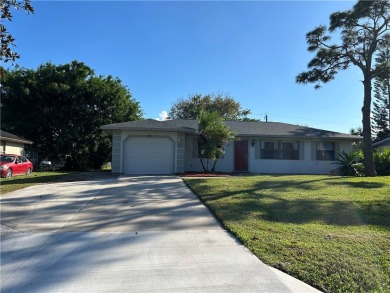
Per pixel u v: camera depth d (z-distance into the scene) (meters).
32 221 6.96
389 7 16.80
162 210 8.05
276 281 4.06
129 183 12.84
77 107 26.42
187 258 4.82
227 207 8.14
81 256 4.91
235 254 4.98
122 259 4.78
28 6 4.38
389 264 4.46
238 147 20.39
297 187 11.52
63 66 26.98
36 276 4.19
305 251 4.97
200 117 17.84
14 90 25.28
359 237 5.65
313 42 19.14
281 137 20.25
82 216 7.42
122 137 17.59
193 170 19.78
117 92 28.16
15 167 17.66
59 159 27.94
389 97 44.53
